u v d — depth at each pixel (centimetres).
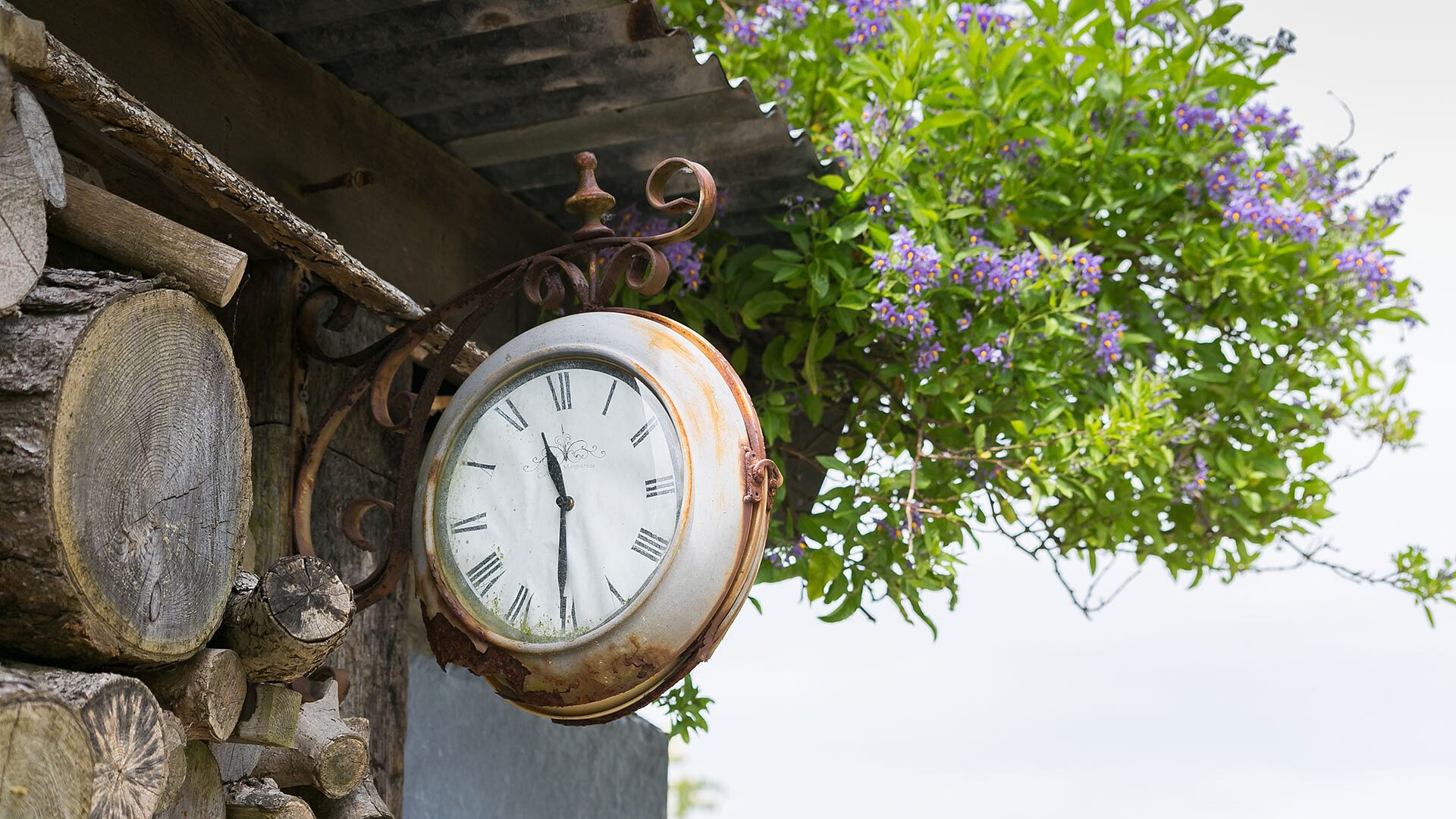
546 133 349
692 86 325
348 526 268
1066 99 424
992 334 397
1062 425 404
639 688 234
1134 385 399
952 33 418
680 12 438
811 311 397
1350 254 430
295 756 252
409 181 341
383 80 322
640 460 238
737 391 242
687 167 257
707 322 424
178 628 202
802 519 398
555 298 267
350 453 319
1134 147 425
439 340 305
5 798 161
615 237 261
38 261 187
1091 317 429
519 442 247
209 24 286
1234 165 431
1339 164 450
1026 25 437
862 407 423
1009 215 412
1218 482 450
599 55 313
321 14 296
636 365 241
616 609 233
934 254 376
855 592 400
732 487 234
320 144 313
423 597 248
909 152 391
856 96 418
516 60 313
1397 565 454
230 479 216
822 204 396
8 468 179
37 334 187
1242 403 439
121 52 265
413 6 294
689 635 231
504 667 239
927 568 397
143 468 197
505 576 241
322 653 223
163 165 229
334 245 259
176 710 206
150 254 215
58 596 182
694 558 231
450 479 250
